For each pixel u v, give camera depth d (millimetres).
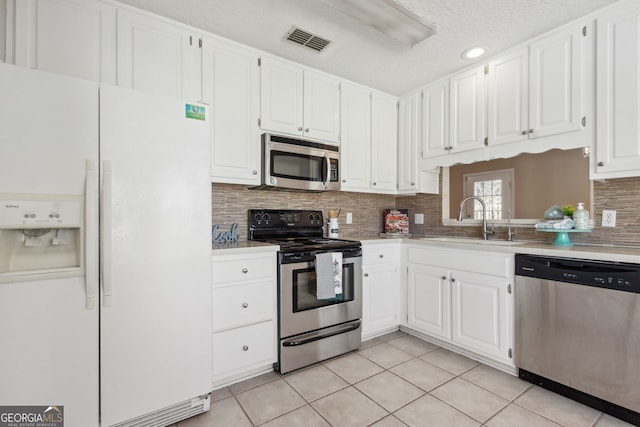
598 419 1540
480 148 2410
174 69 1919
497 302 2016
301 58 2393
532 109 2088
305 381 1927
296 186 2396
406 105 3055
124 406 1382
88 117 1313
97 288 1317
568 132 1938
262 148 2277
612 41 1751
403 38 1929
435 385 1867
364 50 2262
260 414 1601
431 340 2531
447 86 2654
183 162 1553
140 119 1438
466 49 2232
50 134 1234
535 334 1827
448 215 3092
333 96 2672
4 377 1160
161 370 1476
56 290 1245
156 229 1468
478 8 1774
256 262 1952
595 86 1826
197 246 1586
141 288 1426
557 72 1968
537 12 1819
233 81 2146
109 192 1338
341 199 3129
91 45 1679
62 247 1314
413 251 2619
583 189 3604
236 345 1865
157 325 1467
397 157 3145
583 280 1637
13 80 1176
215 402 1708
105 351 1339
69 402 1268
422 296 2531
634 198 1864
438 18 1857
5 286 1162
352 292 2363
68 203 1262
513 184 4199
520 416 1567
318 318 2180
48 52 1574
